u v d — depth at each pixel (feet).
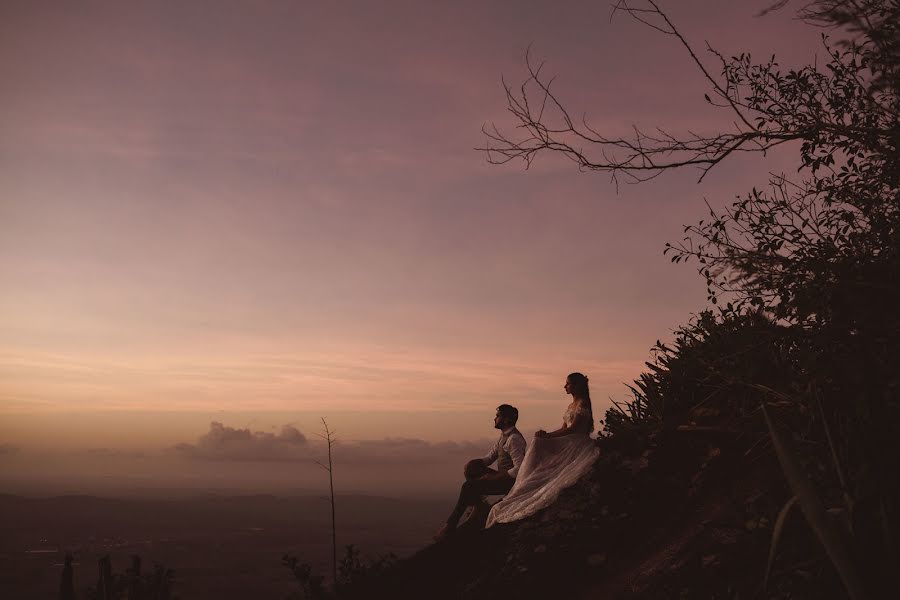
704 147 12.48
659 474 18.69
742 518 13.37
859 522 7.62
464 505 22.63
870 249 11.35
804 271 11.51
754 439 17.03
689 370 20.48
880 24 8.71
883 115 11.10
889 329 9.52
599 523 18.04
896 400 8.66
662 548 15.76
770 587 9.82
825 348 10.58
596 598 15.43
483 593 17.67
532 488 20.93
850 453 8.79
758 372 13.51
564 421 22.63
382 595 19.65
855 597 7.06
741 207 13.01
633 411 23.08
